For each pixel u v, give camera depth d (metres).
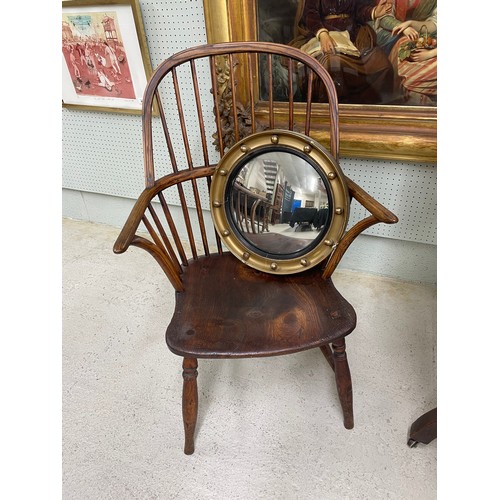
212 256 1.10
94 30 1.33
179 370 1.24
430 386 1.14
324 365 1.23
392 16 1.04
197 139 1.46
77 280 1.62
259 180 0.98
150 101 0.93
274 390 1.16
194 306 0.91
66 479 0.97
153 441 1.05
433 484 0.92
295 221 0.98
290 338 0.81
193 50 0.93
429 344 1.26
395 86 1.12
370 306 1.41
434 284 1.48
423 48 1.05
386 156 1.20
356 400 1.11
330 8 1.08
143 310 1.47
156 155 1.58
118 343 1.33
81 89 1.51
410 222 1.34
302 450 1.01
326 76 0.92
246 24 1.16
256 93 1.26
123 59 1.36
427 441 0.97
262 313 0.88
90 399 1.16
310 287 0.96
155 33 1.29
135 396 1.16
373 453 0.99
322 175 0.94
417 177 1.25
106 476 0.98
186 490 0.94
